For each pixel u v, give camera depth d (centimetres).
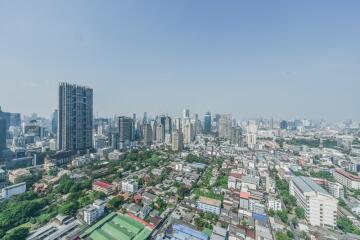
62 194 14900
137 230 10156
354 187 17838
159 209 12694
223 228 10406
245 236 9994
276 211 12875
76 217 11438
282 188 17238
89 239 9431
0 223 9938
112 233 9900
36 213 11806
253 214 12156
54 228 10156
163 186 16662
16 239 9100
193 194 15525
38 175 18062
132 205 12612
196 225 10906
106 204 12731
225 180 18375
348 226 11231
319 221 11762
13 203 12381
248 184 16700
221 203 13775
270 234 10019
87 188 15938
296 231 11094
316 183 15400
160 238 9575
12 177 17462
